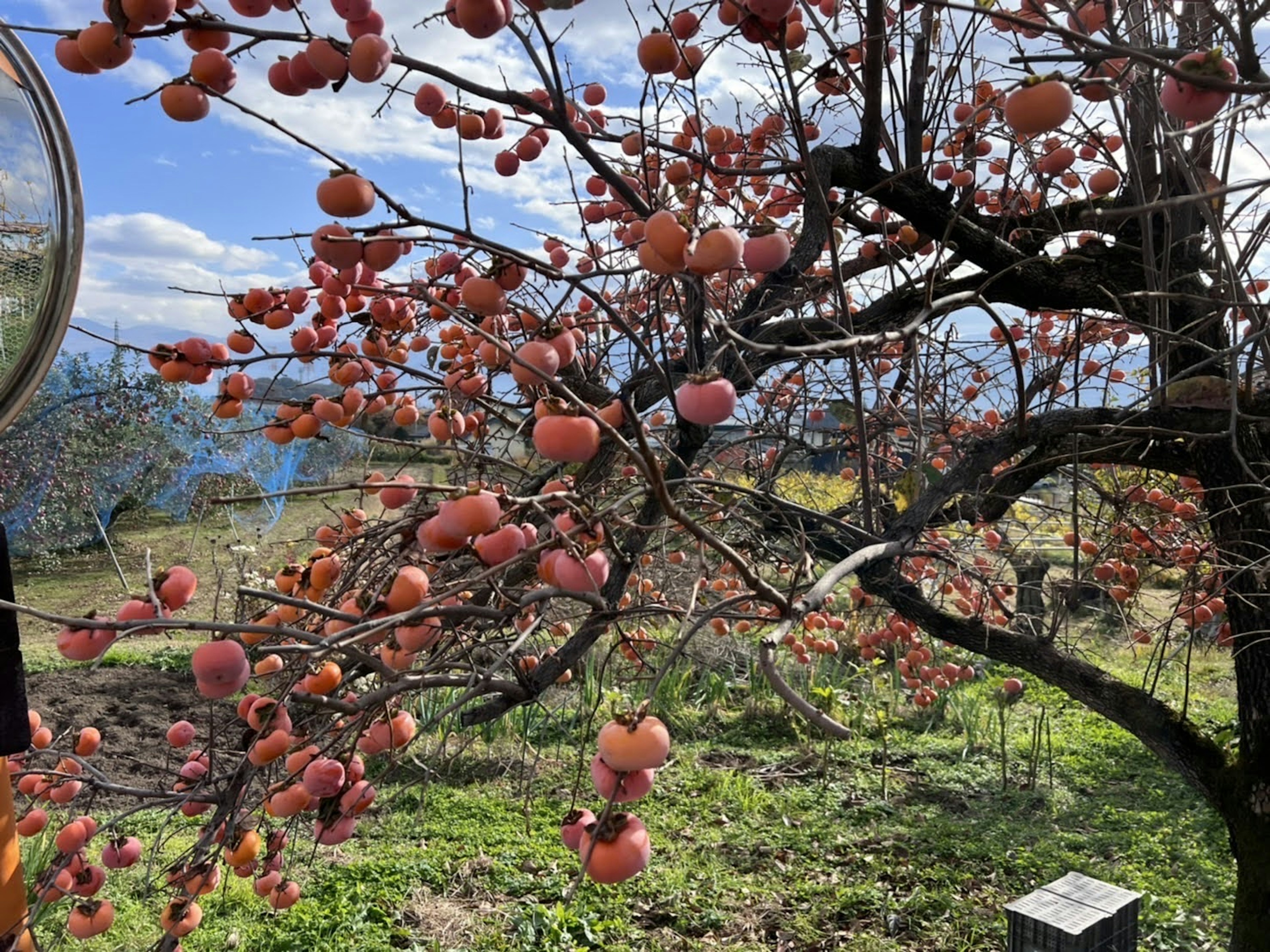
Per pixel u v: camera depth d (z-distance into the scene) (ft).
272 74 4.96
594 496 8.04
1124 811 18.84
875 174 9.37
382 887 15.58
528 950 13.99
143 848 16.67
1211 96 4.32
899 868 16.66
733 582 13.67
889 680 26.45
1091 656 20.12
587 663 9.52
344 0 4.58
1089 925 9.52
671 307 9.14
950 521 12.01
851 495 15.19
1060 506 15.21
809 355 7.71
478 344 7.48
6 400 4.54
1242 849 9.80
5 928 5.29
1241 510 9.61
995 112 10.73
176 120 4.77
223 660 4.25
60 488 25.18
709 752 22.45
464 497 4.62
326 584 5.84
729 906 15.56
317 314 7.34
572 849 4.18
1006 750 22.50
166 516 29.50
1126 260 9.73
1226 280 7.83
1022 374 7.68
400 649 5.99
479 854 16.88
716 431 12.58
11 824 5.39
